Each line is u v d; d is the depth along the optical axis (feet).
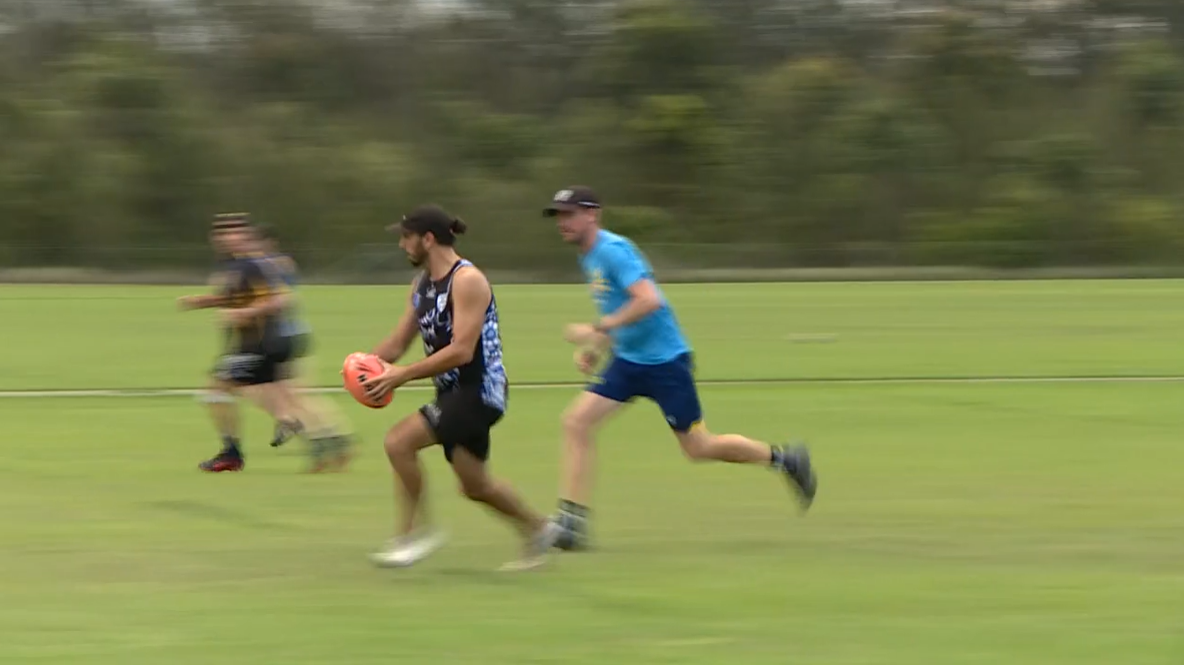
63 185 616.39
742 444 90.84
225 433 115.65
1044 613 71.00
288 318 115.75
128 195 629.51
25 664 62.03
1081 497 104.37
